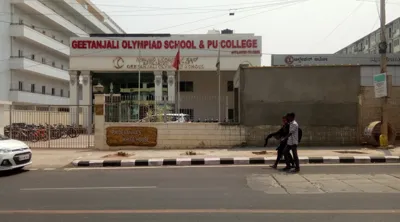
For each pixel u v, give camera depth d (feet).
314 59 93.20
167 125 53.62
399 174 32.68
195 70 103.09
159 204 22.13
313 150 48.62
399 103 55.21
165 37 102.58
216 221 18.34
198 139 53.47
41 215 19.98
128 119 54.44
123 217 19.29
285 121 36.52
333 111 53.11
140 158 43.73
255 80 53.83
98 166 41.50
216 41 102.68
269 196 24.09
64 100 154.51
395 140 55.26
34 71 128.57
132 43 102.27
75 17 168.76
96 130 53.47
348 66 53.26
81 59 102.06
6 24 120.26
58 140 61.46
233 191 25.90
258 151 48.65
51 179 32.73
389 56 93.25
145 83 118.93
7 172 37.52
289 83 53.52
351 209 20.48
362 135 53.21
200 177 32.50
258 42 102.37
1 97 117.80
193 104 74.02
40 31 140.15
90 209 21.15
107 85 119.44
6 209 21.44
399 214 19.40
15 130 63.16
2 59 118.42
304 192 25.29
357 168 36.65
